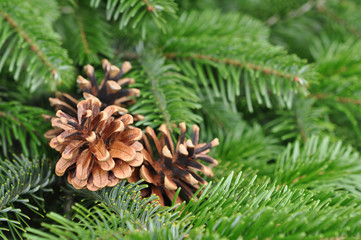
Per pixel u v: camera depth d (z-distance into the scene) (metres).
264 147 0.59
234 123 0.61
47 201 0.52
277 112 0.62
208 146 0.51
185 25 0.61
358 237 0.45
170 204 0.51
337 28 0.72
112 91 0.52
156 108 0.55
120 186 0.49
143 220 0.48
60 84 0.55
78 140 0.49
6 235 0.50
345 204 0.50
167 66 0.57
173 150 0.51
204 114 0.61
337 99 0.62
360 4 0.72
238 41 0.59
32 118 0.55
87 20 0.60
